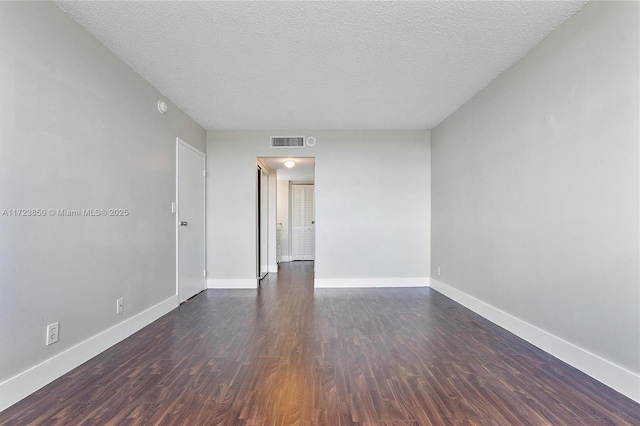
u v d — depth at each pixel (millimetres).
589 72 1914
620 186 1728
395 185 4574
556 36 2168
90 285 2180
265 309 3432
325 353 2279
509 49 2420
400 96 3326
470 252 3402
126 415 1552
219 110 3691
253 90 3143
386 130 4555
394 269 4586
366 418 1531
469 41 2301
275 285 4754
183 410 1595
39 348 1777
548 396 1712
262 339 2555
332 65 2646
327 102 3473
